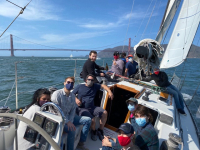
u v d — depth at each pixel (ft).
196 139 8.58
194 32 18.40
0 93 26.50
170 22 22.52
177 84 18.48
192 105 18.53
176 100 10.53
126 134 4.89
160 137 6.57
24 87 31.07
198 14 18.37
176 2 21.27
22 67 68.18
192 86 36.01
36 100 6.23
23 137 5.22
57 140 4.76
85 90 8.32
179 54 19.51
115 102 11.70
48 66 77.41
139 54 10.16
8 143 5.85
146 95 8.46
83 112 7.92
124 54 15.90
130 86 10.49
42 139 4.99
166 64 20.71
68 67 73.05
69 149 6.32
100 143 8.02
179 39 19.71
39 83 35.17
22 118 3.78
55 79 40.47
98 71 12.61
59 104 6.41
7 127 5.83
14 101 22.77
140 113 5.57
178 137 5.50
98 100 9.71
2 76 43.16
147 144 5.44
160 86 10.37
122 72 14.15
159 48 11.05
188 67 86.58
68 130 6.15
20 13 6.93
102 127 8.45
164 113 7.52
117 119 10.60
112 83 11.57
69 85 6.43
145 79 11.27
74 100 7.00
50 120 4.88
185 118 10.93
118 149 5.62
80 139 7.27
